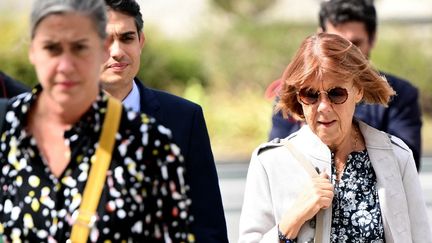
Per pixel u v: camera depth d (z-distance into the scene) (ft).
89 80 17.46
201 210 23.18
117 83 23.72
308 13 102.94
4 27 83.46
